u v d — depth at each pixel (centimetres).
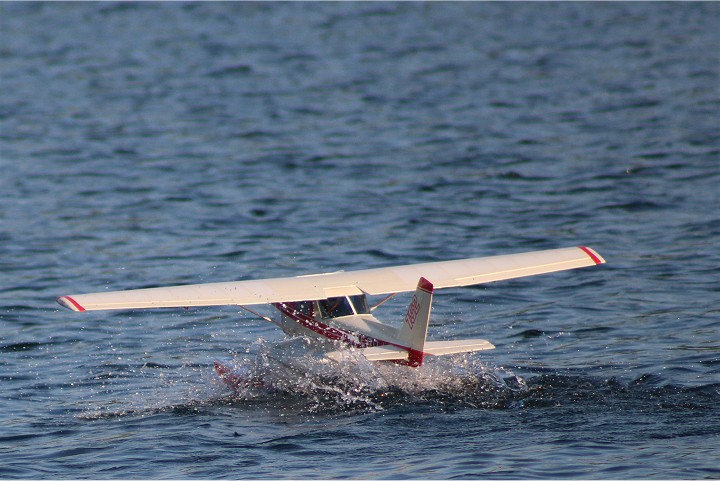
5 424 5003
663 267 7900
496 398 5059
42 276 8231
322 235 9312
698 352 5759
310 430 4716
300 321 5841
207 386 5616
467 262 5847
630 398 4962
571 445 4316
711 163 11719
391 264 8206
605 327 6488
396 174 12044
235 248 8925
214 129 15700
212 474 4209
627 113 15562
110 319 7156
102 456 4484
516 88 18688
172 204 10862
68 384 5716
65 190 11694
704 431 4416
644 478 3922
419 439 4506
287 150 13812
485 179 11569
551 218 9675
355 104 17562
